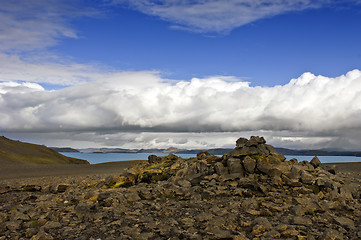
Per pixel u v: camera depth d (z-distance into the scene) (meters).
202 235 12.07
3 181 34.09
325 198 17.69
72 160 108.62
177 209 15.76
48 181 33.56
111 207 15.80
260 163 21.34
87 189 24.33
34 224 13.28
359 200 18.16
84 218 14.14
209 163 24.41
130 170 26.95
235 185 19.83
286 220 13.91
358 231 12.59
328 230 12.22
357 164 55.56
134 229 12.52
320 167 25.89
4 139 97.94
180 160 30.58
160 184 21.03
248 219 14.00
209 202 16.94
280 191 18.89
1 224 12.98
